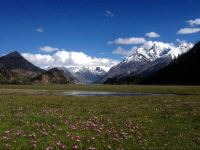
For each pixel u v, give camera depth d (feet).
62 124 86.28
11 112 119.65
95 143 64.23
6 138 65.05
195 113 115.75
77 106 153.17
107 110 129.59
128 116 108.37
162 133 76.02
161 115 110.93
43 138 66.90
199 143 65.92
